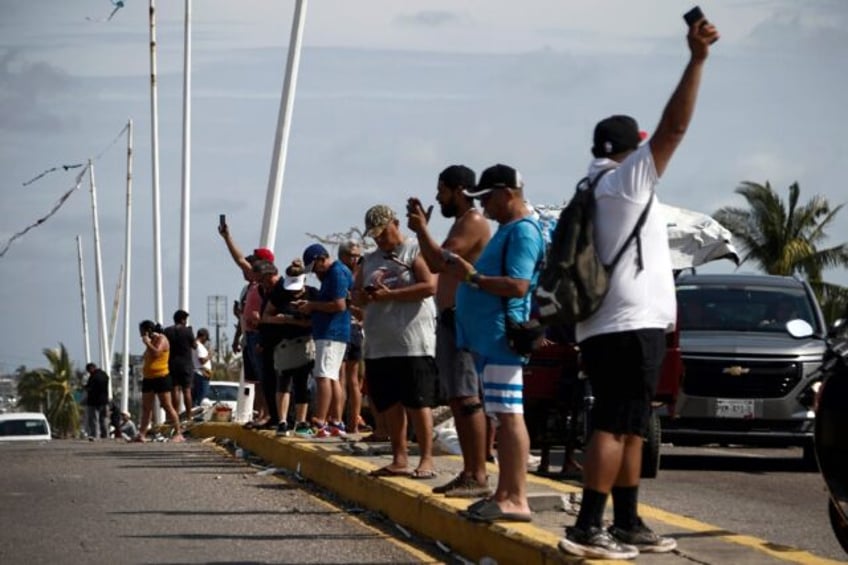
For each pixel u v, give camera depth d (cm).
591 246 1122
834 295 9231
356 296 1803
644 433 1160
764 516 1780
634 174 1120
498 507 1350
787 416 2355
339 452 2127
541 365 2053
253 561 1372
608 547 1138
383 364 1753
